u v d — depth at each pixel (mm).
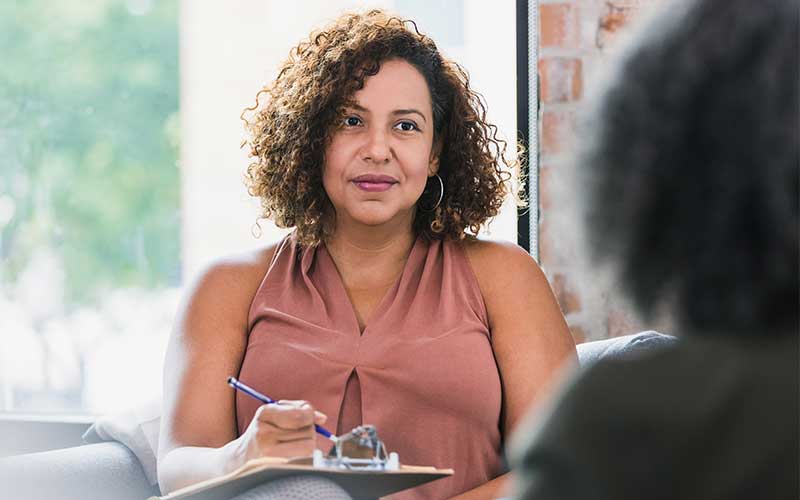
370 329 2260
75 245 3910
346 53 2314
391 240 2367
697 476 852
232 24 3299
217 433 2266
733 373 869
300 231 2365
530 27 2602
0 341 3586
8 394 3512
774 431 841
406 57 2338
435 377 2201
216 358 2316
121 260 4020
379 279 2361
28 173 3861
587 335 2555
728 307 897
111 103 4133
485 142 2471
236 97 3301
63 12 4047
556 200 2561
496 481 2172
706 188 901
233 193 3295
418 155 2293
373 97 2293
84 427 2777
